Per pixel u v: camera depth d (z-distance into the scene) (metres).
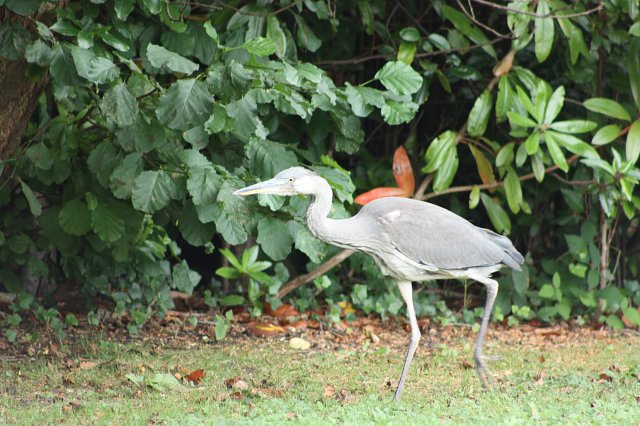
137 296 13.95
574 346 13.08
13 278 13.34
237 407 8.90
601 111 14.18
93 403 8.95
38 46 9.60
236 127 10.34
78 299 14.74
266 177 11.13
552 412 8.46
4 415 8.48
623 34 14.68
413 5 15.88
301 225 11.91
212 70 9.88
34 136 11.96
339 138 12.33
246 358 11.55
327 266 14.68
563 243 16.86
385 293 15.13
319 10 13.05
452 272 9.91
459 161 16.92
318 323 14.01
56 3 10.24
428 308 14.82
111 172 11.02
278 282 14.49
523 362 11.76
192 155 10.91
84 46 9.58
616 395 9.49
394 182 15.78
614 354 12.43
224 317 14.28
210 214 10.98
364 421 8.21
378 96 11.37
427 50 14.09
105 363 10.89
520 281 14.84
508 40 15.60
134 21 11.83
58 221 12.26
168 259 17.09
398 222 9.81
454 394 9.73
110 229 11.46
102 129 11.83
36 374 10.26
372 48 14.95
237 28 12.86
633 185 14.41
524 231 17.19
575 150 13.78
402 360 11.68
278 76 10.68
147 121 10.52
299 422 8.00
